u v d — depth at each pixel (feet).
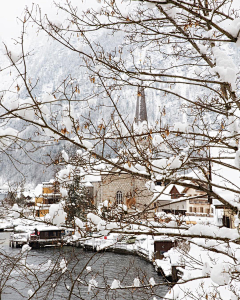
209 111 22.31
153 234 18.71
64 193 17.89
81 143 16.51
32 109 14.58
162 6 18.86
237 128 20.30
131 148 19.25
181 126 19.63
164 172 17.66
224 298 32.53
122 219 18.02
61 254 18.79
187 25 19.76
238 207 19.27
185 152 19.65
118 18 18.85
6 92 14.90
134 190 18.85
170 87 20.68
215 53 20.21
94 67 18.30
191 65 22.76
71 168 17.97
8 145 14.97
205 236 18.93
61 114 15.72
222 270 16.61
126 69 19.60
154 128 19.84
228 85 19.34
